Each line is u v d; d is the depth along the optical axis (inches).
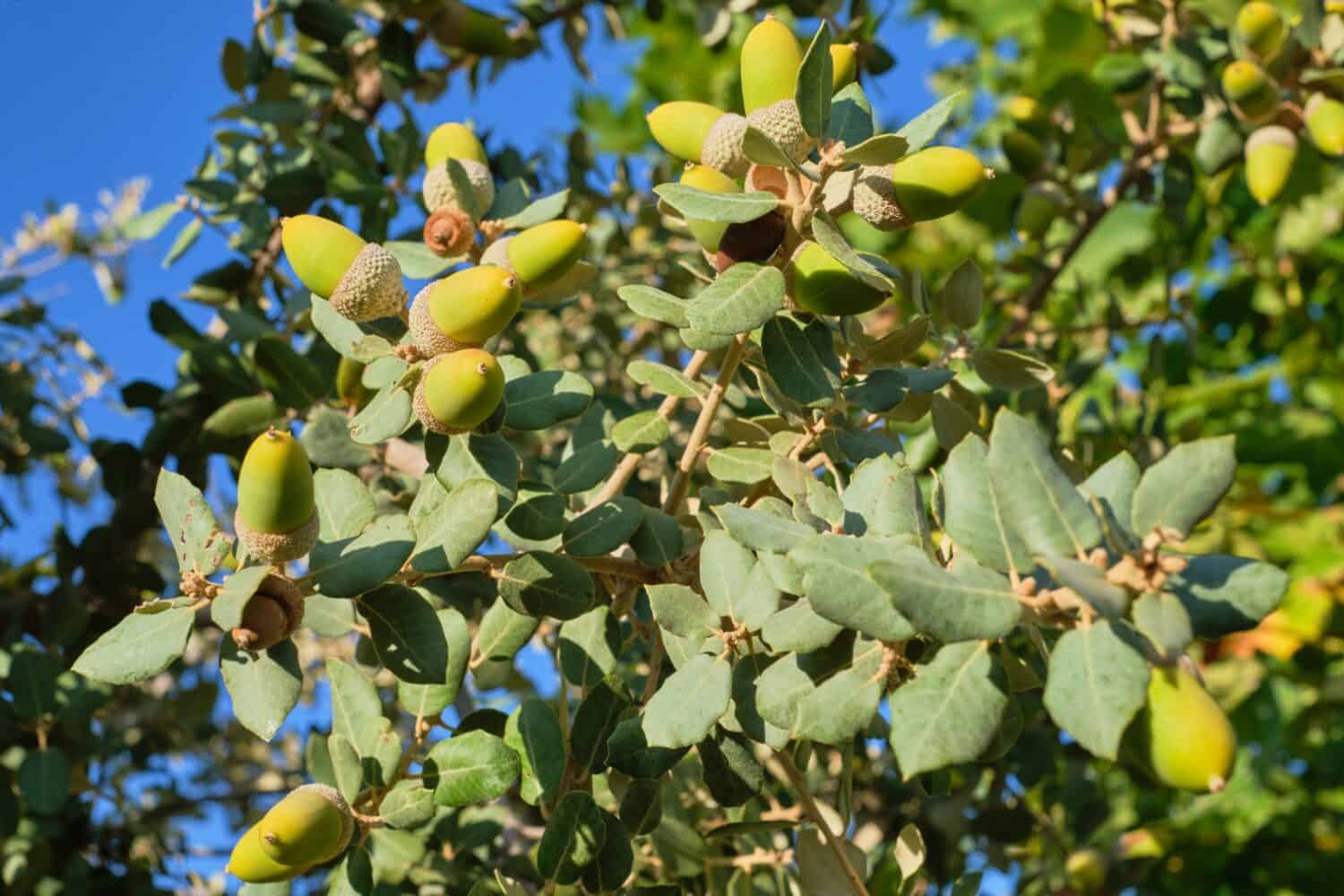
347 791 20.2
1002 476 17.0
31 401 36.4
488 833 27.5
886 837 30.3
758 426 23.0
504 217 23.0
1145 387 33.2
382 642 19.5
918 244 57.5
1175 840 49.5
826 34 18.6
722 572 20.1
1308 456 55.3
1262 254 54.2
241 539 18.5
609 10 39.2
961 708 16.8
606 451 22.6
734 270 19.1
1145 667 16.1
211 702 36.3
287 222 19.9
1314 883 48.4
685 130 20.3
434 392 19.0
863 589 17.0
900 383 22.0
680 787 26.9
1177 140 32.9
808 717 17.9
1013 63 64.8
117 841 33.2
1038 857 34.7
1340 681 46.1
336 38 32.6
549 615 20.9
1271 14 28.2
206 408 31.0
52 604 30.2
